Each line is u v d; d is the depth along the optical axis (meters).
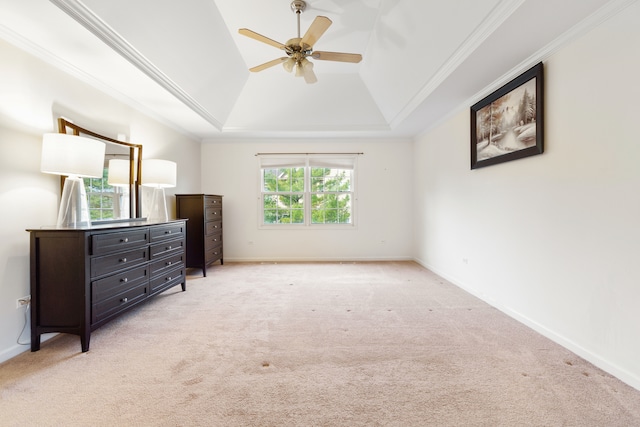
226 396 1.58
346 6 2.69
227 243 5.34
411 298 3.22
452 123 3.81
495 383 1.68
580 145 1.98
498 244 2.89
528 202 2.47
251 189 5.35
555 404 1.50
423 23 2.45
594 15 1.82
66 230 2.01
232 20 2.89
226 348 2.10
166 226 3.07
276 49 3.39
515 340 2.22
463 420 1.39
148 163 3.36
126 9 2.04
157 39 2.44
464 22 2.14
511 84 2.59
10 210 2.01
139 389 1.63
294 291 3.48
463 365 1.87
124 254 2.43
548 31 2.01
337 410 1.47
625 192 1.70
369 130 4.82
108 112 2.95
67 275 2.03
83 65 2.45
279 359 1.95
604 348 1.82
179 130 4.45
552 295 2.23
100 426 1.36
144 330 2.40
